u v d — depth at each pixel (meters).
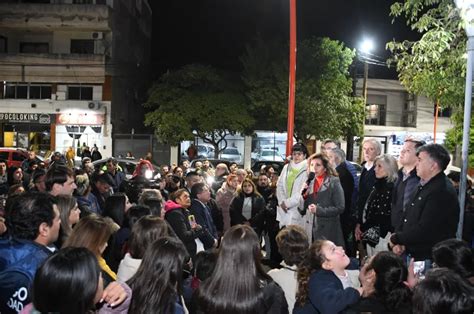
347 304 3.54
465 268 3.65
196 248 6.68
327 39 29.95
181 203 6.95
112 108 32.12
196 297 3.23
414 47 8.33
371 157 7.02
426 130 37.50
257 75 29.56
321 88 29.28
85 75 31.81
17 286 3.13
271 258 8.83
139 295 3.00
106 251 5.38
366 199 6.72
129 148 31.80
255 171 22.47
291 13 12.35
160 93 29.23
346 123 30.69
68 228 4.37
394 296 3.40
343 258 3.86
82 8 32.19
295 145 7.46
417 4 8.19
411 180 5.40
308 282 3.86
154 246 3.13
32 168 13.23
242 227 3.25
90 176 11.05
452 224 4.69
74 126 31.83
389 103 38.22
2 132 32.34
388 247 5.63
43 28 33.16
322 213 6.45
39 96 32.62
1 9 32.31
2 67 32.03
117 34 34.09
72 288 2.43
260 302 3.08
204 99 28.91
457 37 8.49
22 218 3.48
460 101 9.76
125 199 6.32
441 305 2.58
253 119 29.50
